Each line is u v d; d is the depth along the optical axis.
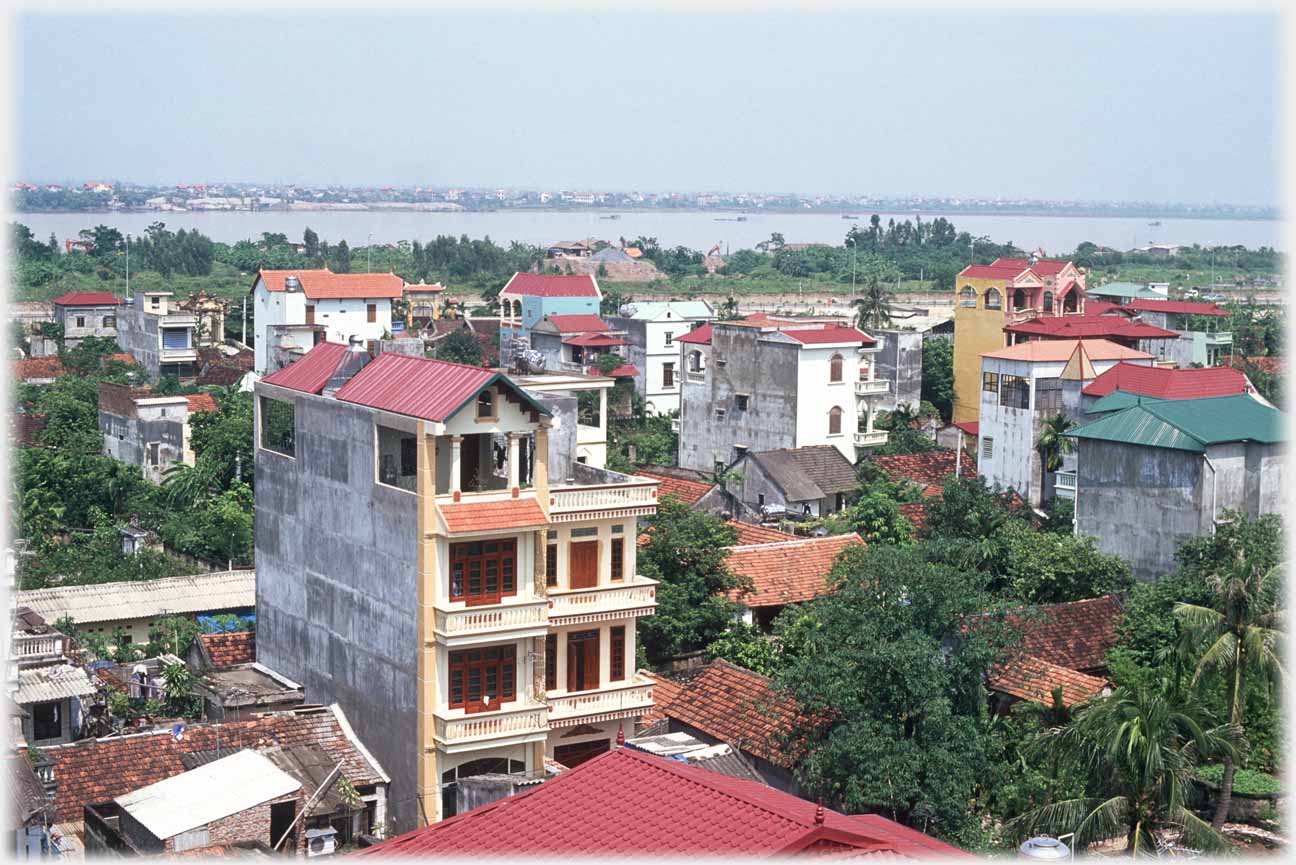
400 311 158.12
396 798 45.03
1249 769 46.28
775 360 96.81
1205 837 36.97
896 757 41.72
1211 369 75.25
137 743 44.66
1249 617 45.38
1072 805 37.34
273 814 42.06
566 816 28.06
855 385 97.81
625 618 46.56
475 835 28.27
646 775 29.02
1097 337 102.06
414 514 43.53
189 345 128.75
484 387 43.06
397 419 44.12
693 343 102.88
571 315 124.25
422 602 43.19
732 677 50.56
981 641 44.44
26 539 75.25
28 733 46.31
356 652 47.12
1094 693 48.84
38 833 39.88
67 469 84.56
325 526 48.56
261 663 53.69
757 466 88.56
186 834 38.38
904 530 73.19
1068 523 73.44
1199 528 63.09
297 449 50.00
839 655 43.81
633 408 116.75
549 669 45.78
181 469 86.81
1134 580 63.31
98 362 126.12
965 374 115.75
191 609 64.88
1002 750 44.81
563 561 45.84
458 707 43.88
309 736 46.62
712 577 58.34
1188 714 40.94
